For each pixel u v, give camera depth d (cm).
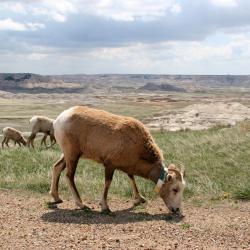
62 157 1078
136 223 895
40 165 1509
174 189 972
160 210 1020
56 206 1043
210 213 973
